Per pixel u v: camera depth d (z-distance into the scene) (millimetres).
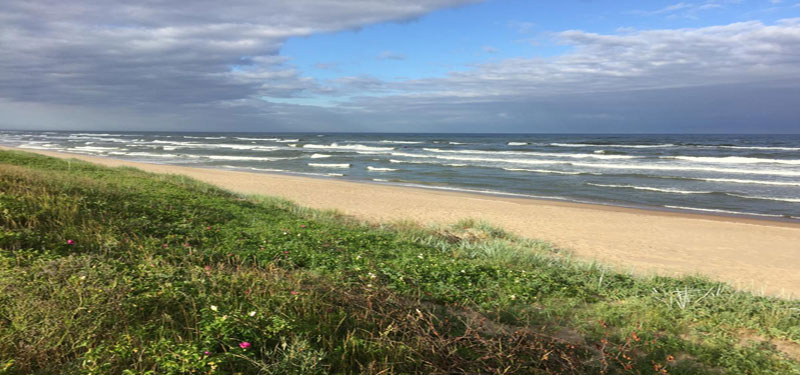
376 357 4129
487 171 37875
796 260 12578
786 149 63906
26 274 4859
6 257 5473
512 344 4715
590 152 59812
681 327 6031
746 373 4840
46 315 3943
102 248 6625
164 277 5305
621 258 12203
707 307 6996
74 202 9164
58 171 17672
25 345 3568
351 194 22781
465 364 4188
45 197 9156
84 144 84938
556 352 4672
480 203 21094
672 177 32938
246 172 35781
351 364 3980
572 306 6594
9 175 11461
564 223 16906
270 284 5469
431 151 64125
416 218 16609
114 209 9617
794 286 10094
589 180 31953
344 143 92750
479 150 66312
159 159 49656
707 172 36094
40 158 23484
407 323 4773
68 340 3715
